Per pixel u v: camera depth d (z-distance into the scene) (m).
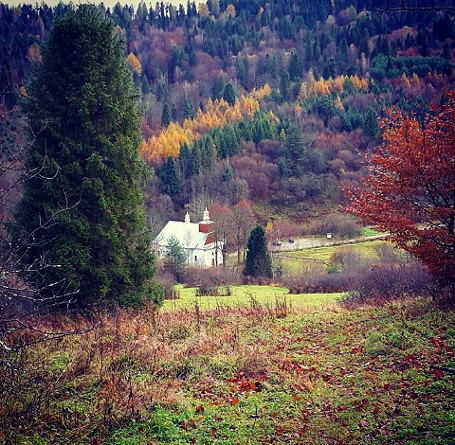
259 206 85.75
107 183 17.09
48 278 15.70
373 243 65.56
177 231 68.69
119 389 8.92
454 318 12.30
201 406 8.46
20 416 7.54
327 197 85.75
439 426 7.14
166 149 90.62
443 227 13.22
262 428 7.69
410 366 9.73
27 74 17.45
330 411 8.24
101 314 15.09
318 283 29.92
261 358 10.64
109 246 17.22
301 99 120.31
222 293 28.30
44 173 15.78
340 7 167.88
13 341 10.58
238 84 135.88
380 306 15.68
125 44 18.30
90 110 16.77
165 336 13.11
